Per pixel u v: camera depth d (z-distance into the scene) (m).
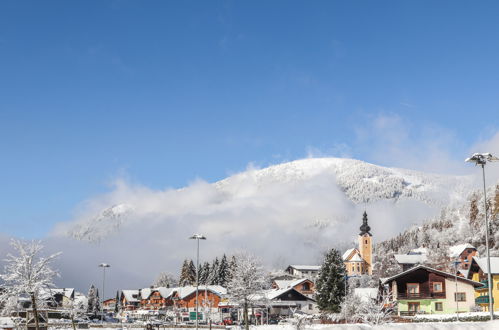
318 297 113.50
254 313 115.88
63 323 98.31
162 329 96.38
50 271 57.97
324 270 113.56
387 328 37.62
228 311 144.38
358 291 114.06
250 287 81.88
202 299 158.00
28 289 56.69
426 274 94.31
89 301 196.88
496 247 196.50
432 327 36.56
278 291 127.19
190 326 99.62
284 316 118.50
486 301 92.06
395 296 95.19
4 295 57.66
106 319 151.62
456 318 76.81
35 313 57.12
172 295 179.25
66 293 150.12
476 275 101.94
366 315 64.50
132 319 155.50
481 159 49.97
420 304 93.50
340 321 91.50
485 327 36.31
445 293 92.38
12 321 77.75
